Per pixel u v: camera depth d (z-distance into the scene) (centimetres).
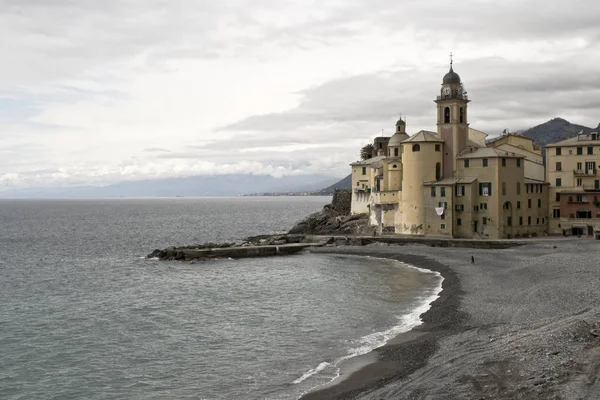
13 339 5859
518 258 9556
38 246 16438
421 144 13100
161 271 10744
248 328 6100
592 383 3606
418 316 6300
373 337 5528
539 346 4441
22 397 4334
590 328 4738
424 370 4334
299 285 8669
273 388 4328
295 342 5500
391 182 14212
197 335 5878
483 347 4694
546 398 3462
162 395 4306
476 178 12338
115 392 4394
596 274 7312
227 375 4659
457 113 13188
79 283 9569
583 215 12175
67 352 5384
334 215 16575
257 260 11988
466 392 3731
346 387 4219
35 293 8631
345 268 10294
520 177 12344
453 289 7556
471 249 11275
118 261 12531
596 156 12119
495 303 6456
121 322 6544
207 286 8856
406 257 11075
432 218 12875
